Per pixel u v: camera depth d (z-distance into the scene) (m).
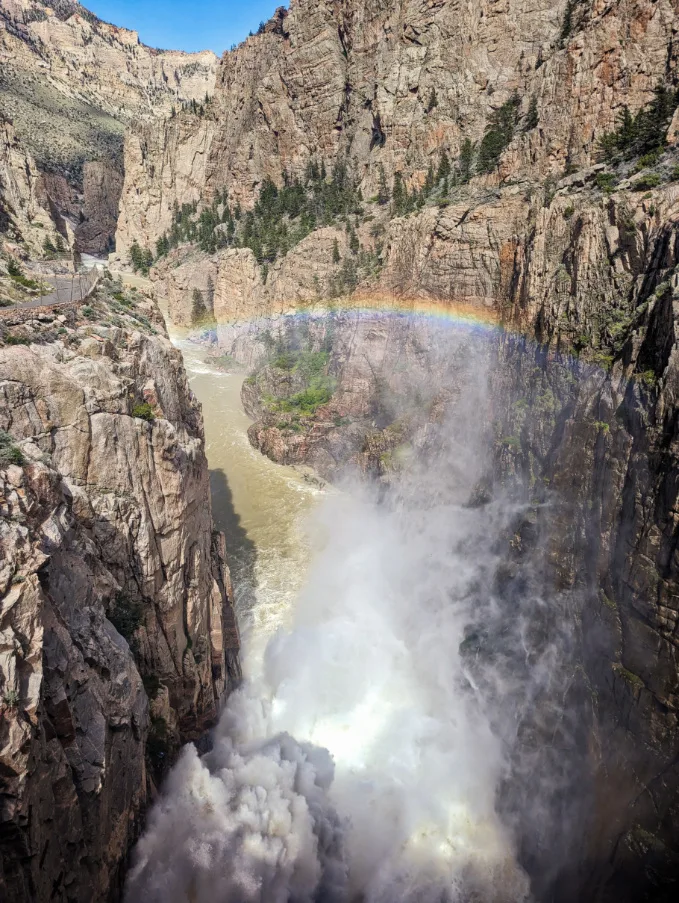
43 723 16.50
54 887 16.41
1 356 21.48
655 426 24.77
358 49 108.50
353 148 110.62
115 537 24.45
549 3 80.69
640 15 56.81
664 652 22.95
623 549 26.06
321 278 90.25
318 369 83.75
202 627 32.00
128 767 22.27
